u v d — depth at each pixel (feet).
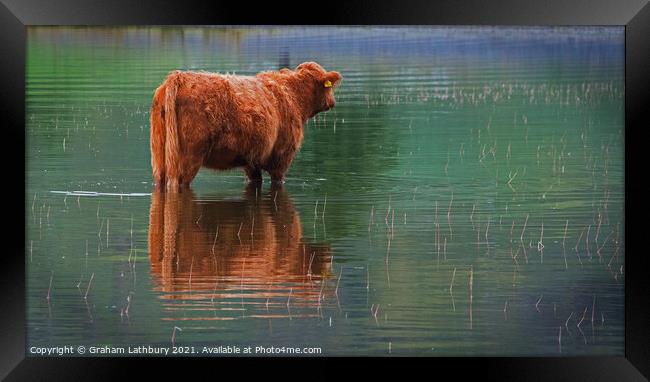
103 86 76.79
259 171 54.49
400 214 48.85
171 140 49.75
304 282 39.83
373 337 36.99
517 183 55.11
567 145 64.44
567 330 38.81
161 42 78.69
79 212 47.88
